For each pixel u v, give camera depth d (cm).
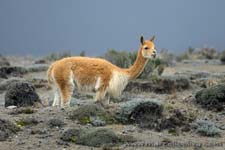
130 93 8000
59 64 6066
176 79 8350
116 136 4919
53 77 6094
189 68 12525
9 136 5009
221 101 6259
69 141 4925
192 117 5759
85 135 4916
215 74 10288
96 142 4844
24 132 5153
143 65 6194
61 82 6031
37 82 9519
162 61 12938
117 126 5416
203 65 13375
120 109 5659
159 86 8200
